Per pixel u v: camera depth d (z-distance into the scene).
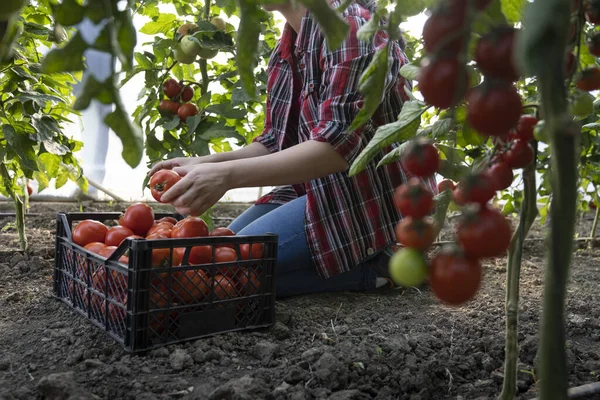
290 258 2.36
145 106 3.05
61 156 3.00
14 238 3.43
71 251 2.07
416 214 0.81
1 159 2.58
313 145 2.08
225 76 2.97
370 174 2.38
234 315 1.84
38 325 1.93
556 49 0.54
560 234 0.69
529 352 1.69
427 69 0.68
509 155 0.97
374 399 1.44
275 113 2.74
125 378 1.49
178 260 1.77
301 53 2.48
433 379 1.55
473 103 0.70
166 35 3.21
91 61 2.89
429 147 0.81
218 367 1.61
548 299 0.72
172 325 1.75
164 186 1.99
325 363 1.53
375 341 1.81
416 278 0.82
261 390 1.40
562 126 0.63
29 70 2.65
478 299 2.42
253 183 2.02
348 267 2.39
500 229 0.76
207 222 2.98
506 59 0.66
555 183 0.71
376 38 2.12
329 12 0.76
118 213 2.36
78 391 1.35
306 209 2.40
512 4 0.92
